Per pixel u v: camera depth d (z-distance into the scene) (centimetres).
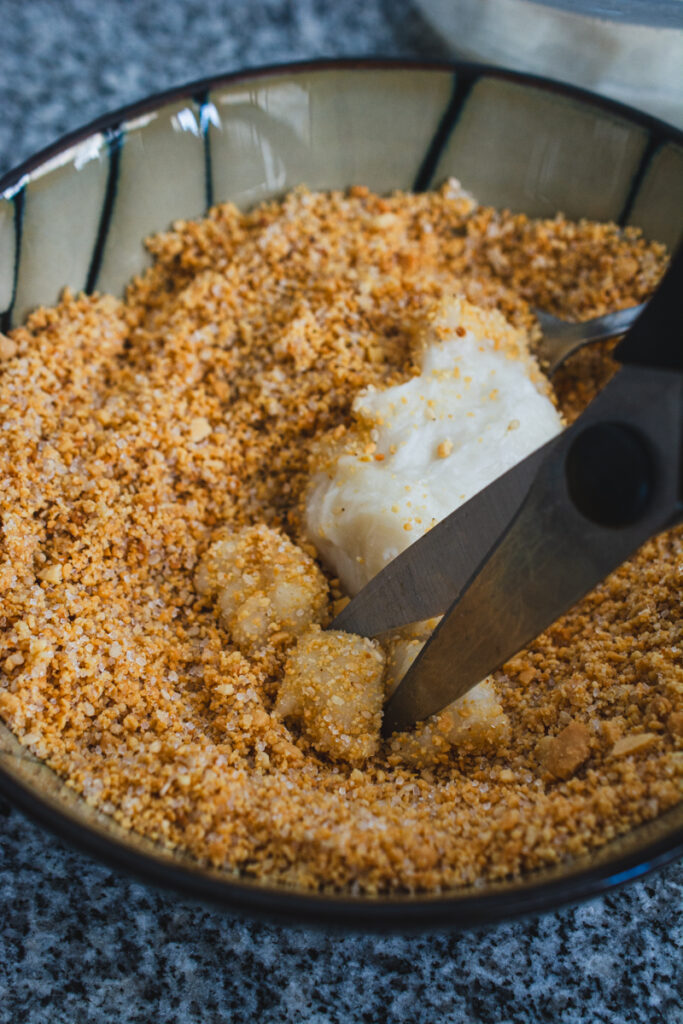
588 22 41
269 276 40
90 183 39
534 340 40
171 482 38
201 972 34
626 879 30
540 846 31
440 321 39
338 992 33
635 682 35
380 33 48
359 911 29
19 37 48
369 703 34
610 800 32
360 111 40
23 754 33
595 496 29
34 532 36
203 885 30
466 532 32
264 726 34
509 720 35
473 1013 33
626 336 29
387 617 35
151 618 36
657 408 28
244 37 48
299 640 36
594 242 40
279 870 32
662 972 34
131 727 34
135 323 41
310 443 39
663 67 42
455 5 44
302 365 39
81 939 34
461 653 32
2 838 35
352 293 40
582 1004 33
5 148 45
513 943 34
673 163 38
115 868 30
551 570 30
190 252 41
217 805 32
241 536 37
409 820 33
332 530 37
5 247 38
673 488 28
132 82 47
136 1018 33
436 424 38
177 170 40
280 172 41
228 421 39
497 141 40
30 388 38
